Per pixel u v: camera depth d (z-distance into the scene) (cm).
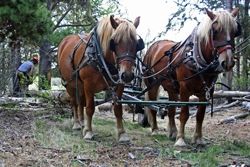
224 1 1909
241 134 930
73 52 812
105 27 717
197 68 692
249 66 1830
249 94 1328
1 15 932
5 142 679
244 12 1911
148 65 890
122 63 666
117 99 718
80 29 2052
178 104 690
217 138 869
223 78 1538
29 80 1212
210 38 666
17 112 977
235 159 648
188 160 630
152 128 887
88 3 1998
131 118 1171
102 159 620
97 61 723
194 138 761
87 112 764
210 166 597
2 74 1222
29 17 963
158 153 666
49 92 1077
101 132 848
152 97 879
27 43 1088
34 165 570
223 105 1368
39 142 696
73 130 853
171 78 777
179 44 764
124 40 667
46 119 942
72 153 639
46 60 1828
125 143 742
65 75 861
